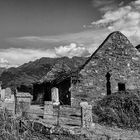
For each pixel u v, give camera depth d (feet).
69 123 59.00
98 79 89.30
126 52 93.56
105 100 79.46
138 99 75.05
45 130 49.70
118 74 91.40
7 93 88.38
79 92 86.84
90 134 51.08
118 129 62.64
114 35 93.30
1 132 39.37
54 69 116.78
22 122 47.78
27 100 60.70
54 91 81.35
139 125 66.33
